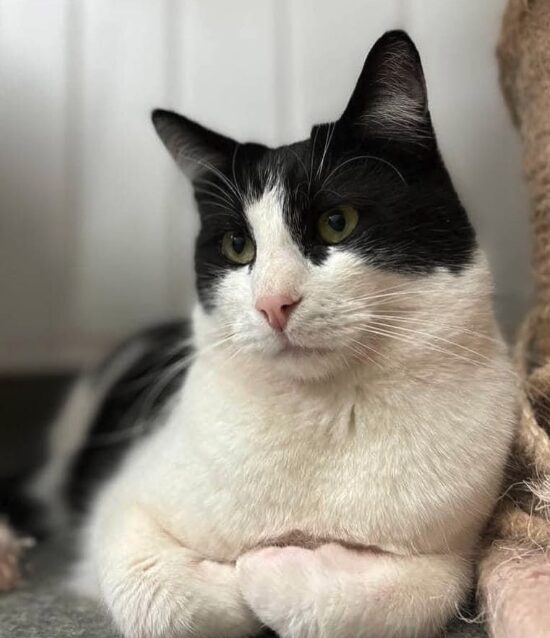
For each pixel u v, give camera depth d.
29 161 0.48
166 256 0.49
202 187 0.31
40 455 0.46
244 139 0.47
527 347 0.32
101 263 0.49
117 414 0.42
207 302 0.29
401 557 0.25
